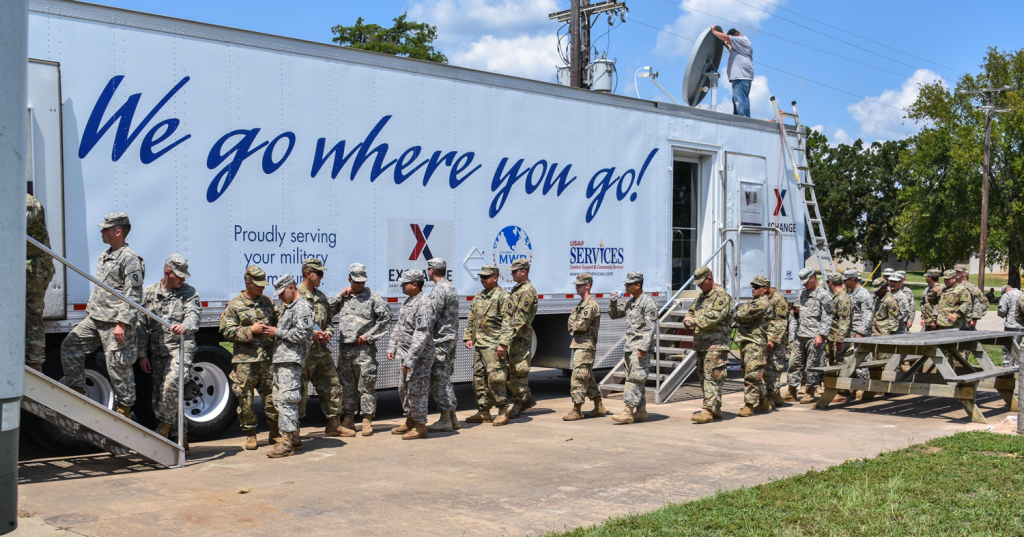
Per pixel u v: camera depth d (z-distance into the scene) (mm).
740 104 13461
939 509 5070
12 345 4656
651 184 11250
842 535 4551
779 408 10125
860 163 67500
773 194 12859
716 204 12070
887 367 9969
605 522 4855
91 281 6680
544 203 10055
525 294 8859
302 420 9117
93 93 6855
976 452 6898
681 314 11289
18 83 4742
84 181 6805
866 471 6137
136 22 7090
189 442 7691
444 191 9117
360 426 8641
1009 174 48500
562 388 12453
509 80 9664
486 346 8750
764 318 9430
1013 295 12703
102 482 5980
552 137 10102
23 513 5043
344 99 8352
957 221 49281
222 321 7254
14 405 4676
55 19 6684
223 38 7590
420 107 8914
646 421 9039
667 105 11406
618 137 10836
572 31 19703
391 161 8688
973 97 49031
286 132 7961
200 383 7773
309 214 8117
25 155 4801
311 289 7754
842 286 11195
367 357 8117
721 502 5277
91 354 6914
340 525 4902
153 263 7168
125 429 6172
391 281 8703
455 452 7211
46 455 7031
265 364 7371
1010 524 4738
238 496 5590
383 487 5875
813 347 10414
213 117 7516
